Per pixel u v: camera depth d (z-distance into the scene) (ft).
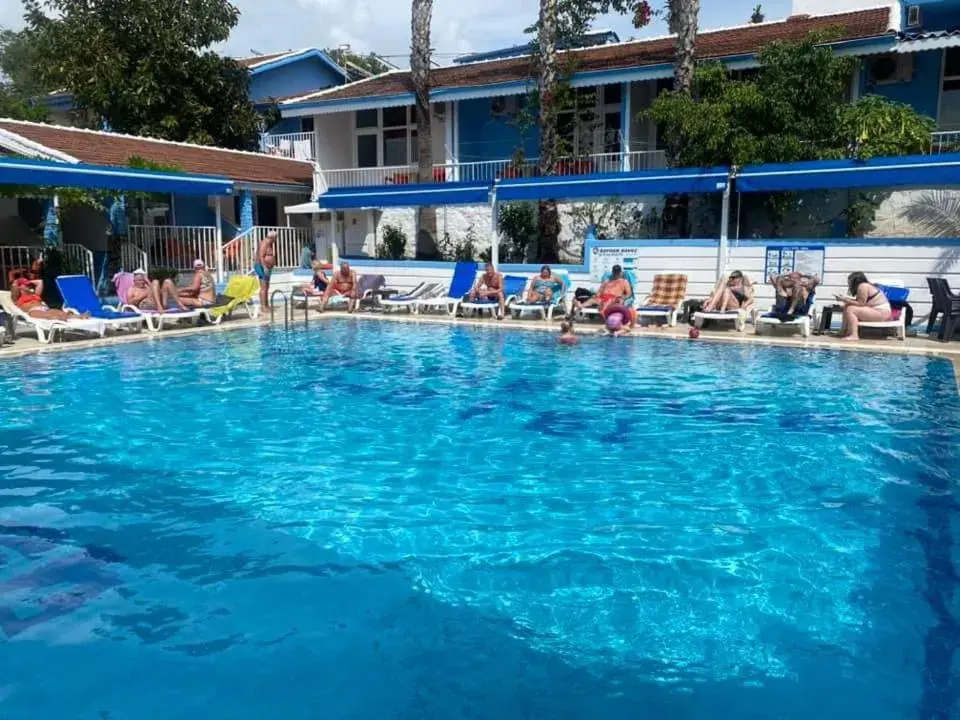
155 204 77.05
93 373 37.24
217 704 11.86
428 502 20.31
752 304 48.01
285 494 20.97
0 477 22.30
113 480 22.08
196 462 23.73
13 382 35.04
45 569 16.40
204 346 45.42
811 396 31.07
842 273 48.11
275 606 14.85
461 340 47.26
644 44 81.41
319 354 42.70
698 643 13.41
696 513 19.26
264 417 29.04
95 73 83.97
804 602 14.73
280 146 100.22
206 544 17.74
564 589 15.43
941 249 45.24
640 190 53.16
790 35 68.90
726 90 58.90
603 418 28.43
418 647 13.43
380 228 87.86
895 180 45.06
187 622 14.26
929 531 17.88
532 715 11.57
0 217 68.44
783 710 11.55
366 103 85.81
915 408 28.86
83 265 61.62
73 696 12.03
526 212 77.30
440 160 90.99
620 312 48.39
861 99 58.44
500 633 13.85
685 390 32.71
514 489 21.21
